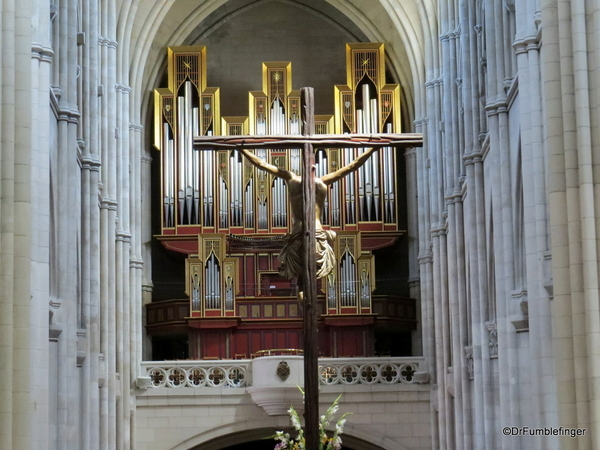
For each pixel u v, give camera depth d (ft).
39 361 87.51
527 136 90.22
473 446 128.77
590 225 73.61
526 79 90.68
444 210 146.10
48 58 91.40
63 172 105.19
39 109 90.12
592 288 73.05
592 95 74.59
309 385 61.82
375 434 153.38
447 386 142.10
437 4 148.77
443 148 147.43
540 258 88.33
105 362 130.93
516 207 101.40
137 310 158.10
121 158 150.00
